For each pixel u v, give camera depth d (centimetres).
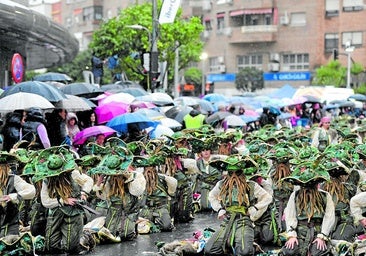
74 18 8575
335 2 6538
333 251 1098
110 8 8062
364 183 1169
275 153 1383
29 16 2264
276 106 3119
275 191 1371
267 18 6750
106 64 4225
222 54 7000
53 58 3716
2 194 1134
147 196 1435
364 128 2164
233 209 1136
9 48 2956
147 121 1778
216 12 7025
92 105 1916
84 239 1230
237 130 1906
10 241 1134
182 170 1524
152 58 2898
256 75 6581
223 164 1138
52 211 1189
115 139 1419
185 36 4053
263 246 1257
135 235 1348
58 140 1741
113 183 1302
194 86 6519
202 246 1185
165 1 2886
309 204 1071
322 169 1064
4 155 1127
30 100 1600
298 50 6631
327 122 2208
